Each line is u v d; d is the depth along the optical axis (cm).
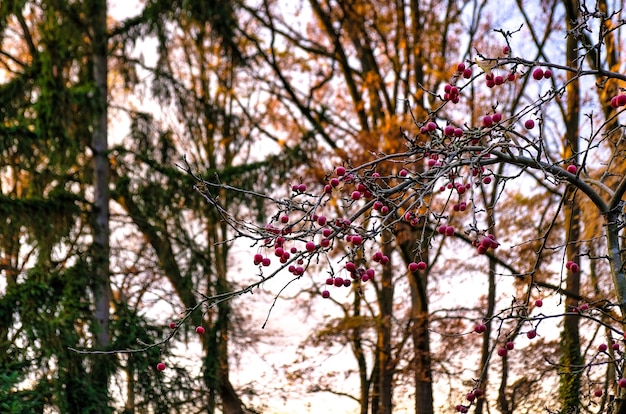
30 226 950
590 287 923
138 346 979
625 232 452
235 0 1283
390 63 1374
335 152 1131
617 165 784
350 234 310
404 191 334
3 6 1039
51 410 887
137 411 985
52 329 904
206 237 1173
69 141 988
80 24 1059
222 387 1145
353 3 1308
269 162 1116
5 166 997
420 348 1105
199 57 1337
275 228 312
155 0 1129
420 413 1096
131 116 1107
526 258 1006
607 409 366
